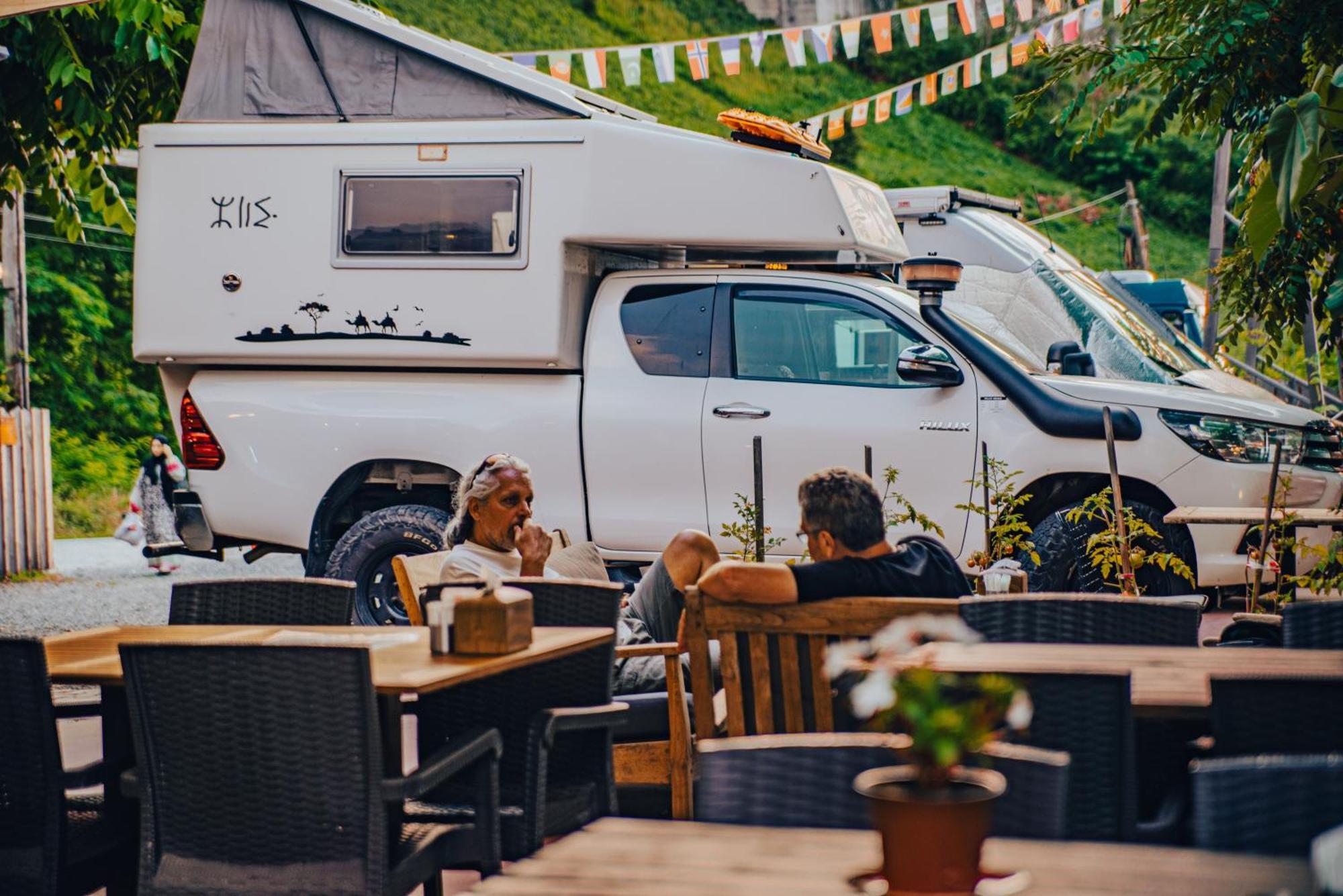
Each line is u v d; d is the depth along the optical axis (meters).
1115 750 4.00
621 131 10.56
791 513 10.31
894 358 10.31
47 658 5.09
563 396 10.77
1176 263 55.19
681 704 6.24
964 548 10.02
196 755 4.46
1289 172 7.76
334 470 11.03
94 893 5.48
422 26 55.00
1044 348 13.27
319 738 4.39
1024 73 61.16
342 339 10.88
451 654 5.04
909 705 2.47
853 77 62.09
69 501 35.06
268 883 4.40
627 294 10.88
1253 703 3.76
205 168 11.05
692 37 60.69
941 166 58.41
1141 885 2.58
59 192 17.19
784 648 5.09
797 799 3.30
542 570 7.32
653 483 10.58
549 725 5.18
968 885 2.45
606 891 2.62
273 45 11.20
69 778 4.80
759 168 10.47
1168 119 11.59
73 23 14.48
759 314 10.59
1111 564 8.86
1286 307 12.06
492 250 10.68
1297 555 9.53
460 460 10.84
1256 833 2.84
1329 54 10.81
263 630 5.99
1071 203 57.72
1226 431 9.91
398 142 10.79
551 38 57.59
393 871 4.46
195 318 11.06
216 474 11.23
